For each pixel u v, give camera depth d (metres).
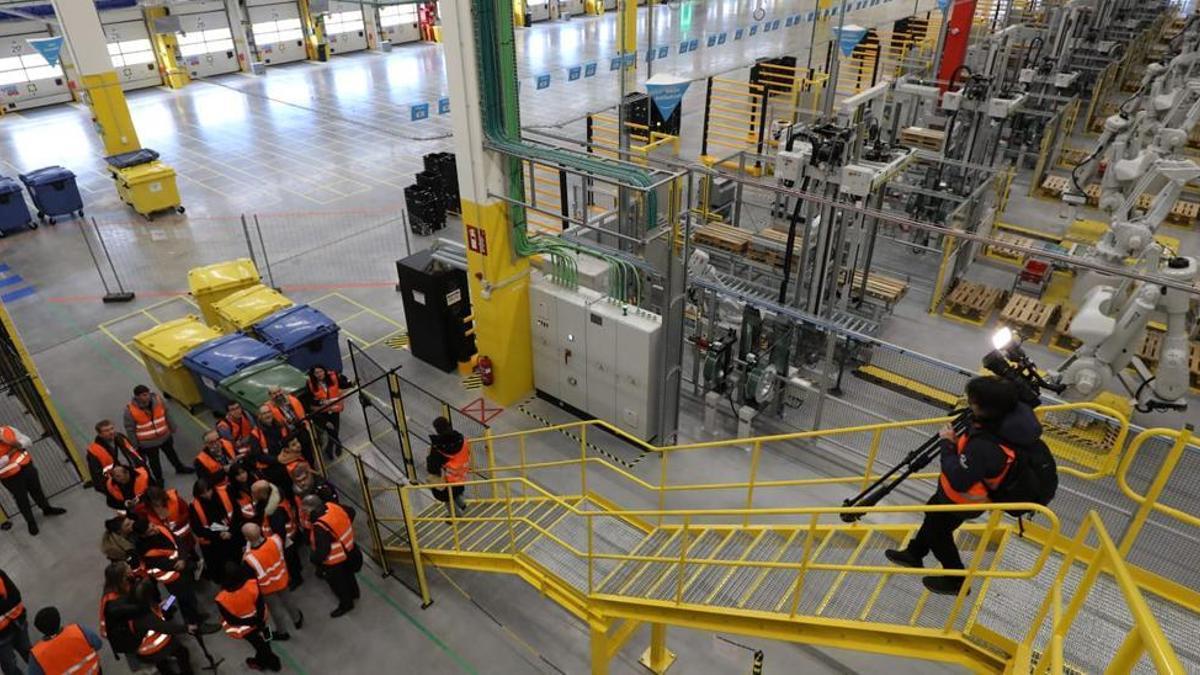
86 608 8.91
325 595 9.15
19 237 18.73
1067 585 5.27
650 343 10.37
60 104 30.59
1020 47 23.00
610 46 39.00
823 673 7.99
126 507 9.09
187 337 12.23
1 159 24.39
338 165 23.72
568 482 10.75
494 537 9.37
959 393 11.55
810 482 7.19
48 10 27.59
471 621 8.77
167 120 28.81
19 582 9.23
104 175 22.92
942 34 19.11
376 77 34.81
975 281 15.86
